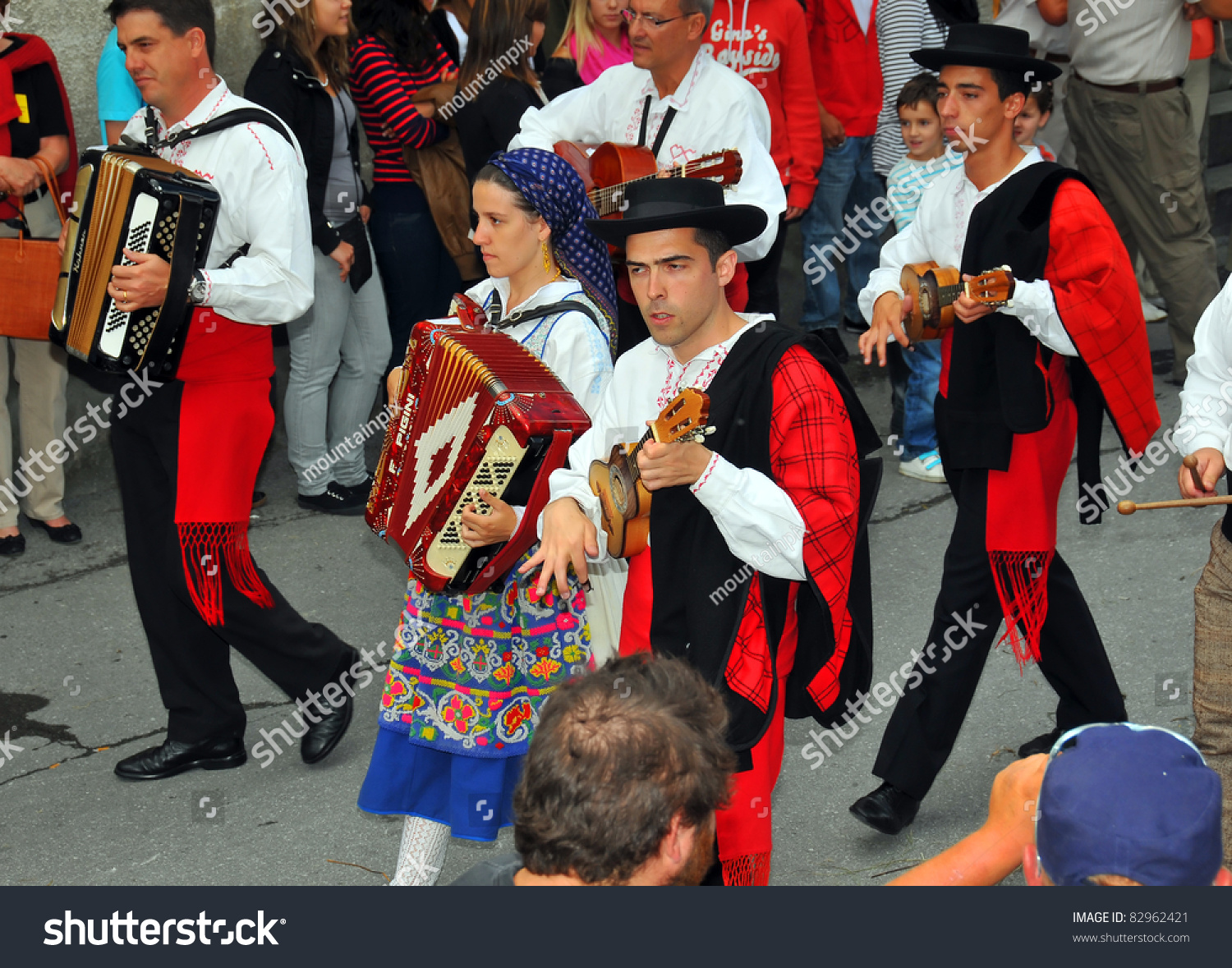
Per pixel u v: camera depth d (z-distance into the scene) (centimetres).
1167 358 959
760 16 728
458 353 379
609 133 623
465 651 396
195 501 489
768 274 726
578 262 421
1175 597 650
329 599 692
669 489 347
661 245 336
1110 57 848
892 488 802
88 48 764
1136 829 173
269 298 476
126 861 484
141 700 603
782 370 341
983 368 463
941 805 506
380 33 752
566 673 400
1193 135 861
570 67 773
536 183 404
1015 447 461
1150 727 185
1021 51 454
